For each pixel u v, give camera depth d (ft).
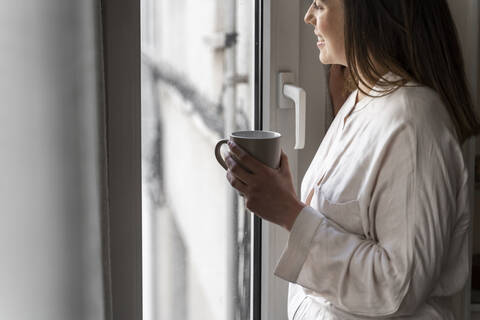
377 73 3.35
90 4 2.42
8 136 2.48
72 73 2.47
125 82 2.86
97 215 2.56
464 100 3.51
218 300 4.37
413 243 3.07
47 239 2.55
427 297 3.36
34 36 2.43
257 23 4.16
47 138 2.49
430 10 3.39
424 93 3.29
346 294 3.22
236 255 4.38
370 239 3.27
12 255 2.54
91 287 2.60
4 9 2.41
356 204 3.25
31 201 2.52
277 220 3.30
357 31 3.34
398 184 3.12
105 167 2.55
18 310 2.58
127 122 2.90
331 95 4.40
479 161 4.58
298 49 4.25
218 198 4.24
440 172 3.14
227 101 4.17
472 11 4.40
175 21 3.92
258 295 4.49
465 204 3.40
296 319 3.66
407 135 3.14
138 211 2.99
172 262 4.17
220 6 4.03
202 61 4.04
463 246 3.57
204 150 4.15
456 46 3.50
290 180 3.34
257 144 3.17
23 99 2.46
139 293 3.06
